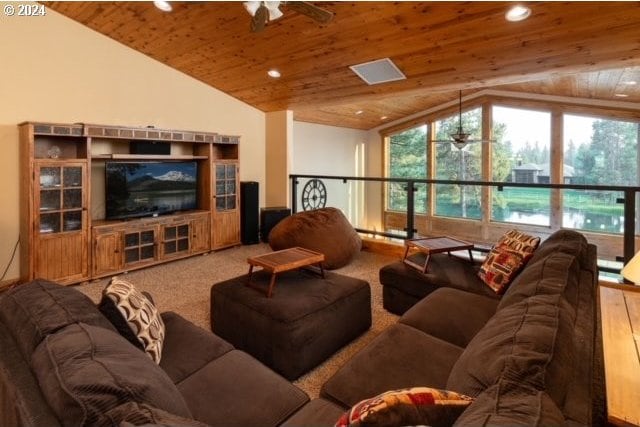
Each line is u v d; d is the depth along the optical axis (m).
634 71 4.56
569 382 0.94
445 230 9.04
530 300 1.34
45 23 3.87
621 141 6.93
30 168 3.46
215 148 5.44
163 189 4.70
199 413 1.33
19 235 3.79
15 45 3.70
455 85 4.57
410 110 8.84
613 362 1.38
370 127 9.93
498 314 1.37
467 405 0.89
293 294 2.44
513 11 2.96
